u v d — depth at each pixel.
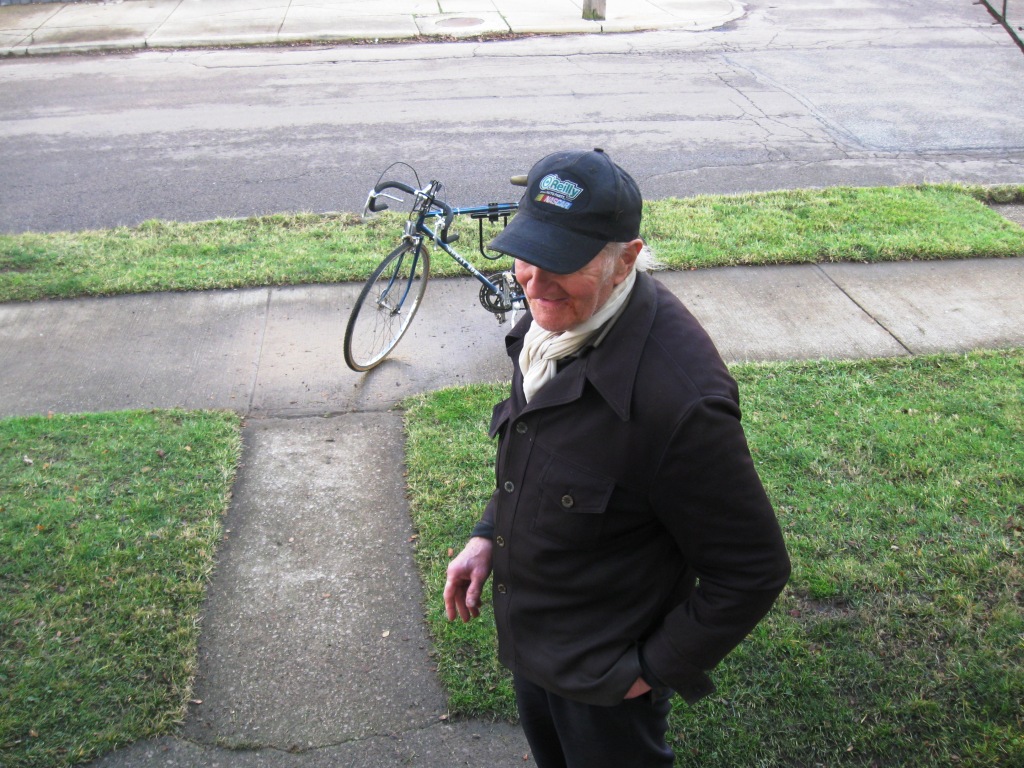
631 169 8.13
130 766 2.79
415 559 3.67
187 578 3.49
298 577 3.57
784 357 5.14
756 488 1.68
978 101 10.12
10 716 2.89
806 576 3.44
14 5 14.77
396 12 14.19
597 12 13.52
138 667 3.10
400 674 3.13
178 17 13.88
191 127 9.35
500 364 5.18
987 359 5.04
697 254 6.35
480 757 2.84
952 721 2.88
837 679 3.03
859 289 5.96
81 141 8.97
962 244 6.48
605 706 1.96
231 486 4.09
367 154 8.52
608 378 1.70
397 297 5.11
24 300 5.81
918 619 3.25
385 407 4.75
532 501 1.84
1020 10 14.41
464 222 6.98
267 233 6.81
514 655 2.04
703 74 11.10
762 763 2.77
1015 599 3.33
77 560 3.54
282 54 12.24
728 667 3.07
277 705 3.02
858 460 4.14
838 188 7.58
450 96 10.29
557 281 1.68
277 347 5.32
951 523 3.72
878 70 11.30
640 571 1.84
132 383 4.93
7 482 4.01
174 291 5.96
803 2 15.17
